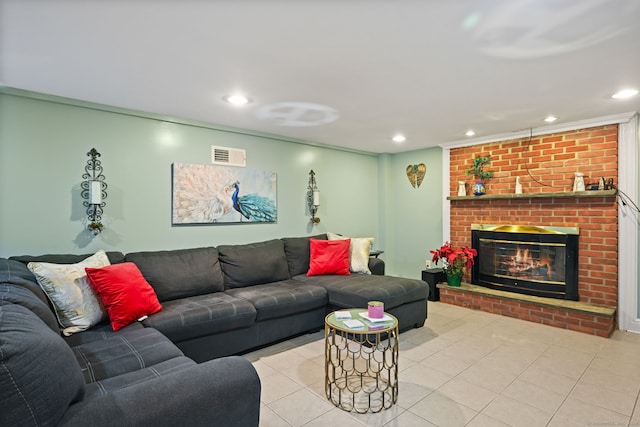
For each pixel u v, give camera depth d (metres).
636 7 1.51
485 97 2.74
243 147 3.84
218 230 3.64
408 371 2.52
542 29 1.70
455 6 1.51
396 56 2.00
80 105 2.79
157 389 1.15
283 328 3.02
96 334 2.06
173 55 1.99
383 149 5.09
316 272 3.83
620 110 3.11
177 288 2.88
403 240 5.32
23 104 2.57
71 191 2.77
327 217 4.76
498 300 3.88
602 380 2.38
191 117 3.32
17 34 1.73
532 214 3.87
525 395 2.19
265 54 1.98
